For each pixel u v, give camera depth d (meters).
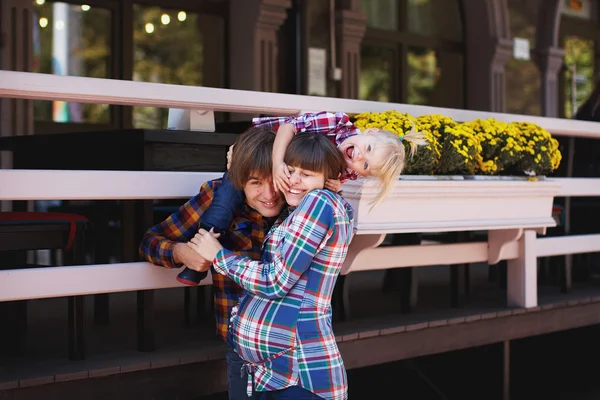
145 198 3.11
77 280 2.90
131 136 3.39
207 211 2.80
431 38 9.11
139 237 3.47
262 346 2.38
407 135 3.13
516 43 9.25
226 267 2.46
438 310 4.07
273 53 7.41
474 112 4.18
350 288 5.07
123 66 7.04
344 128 2.65
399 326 3.58
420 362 4.58
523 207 3.94
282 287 2.34
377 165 2.49
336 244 2.40
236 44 7.46
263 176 2.50
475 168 3.88
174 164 3.44
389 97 8.80
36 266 3.45
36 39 6.63
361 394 4.60
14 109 6.19
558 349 5.09
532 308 4.17
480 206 3.74
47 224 3.13
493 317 4.00
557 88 10.12
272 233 2.48
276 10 7.32
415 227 3.46
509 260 4.23
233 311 2.54
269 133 2.54
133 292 4.80
